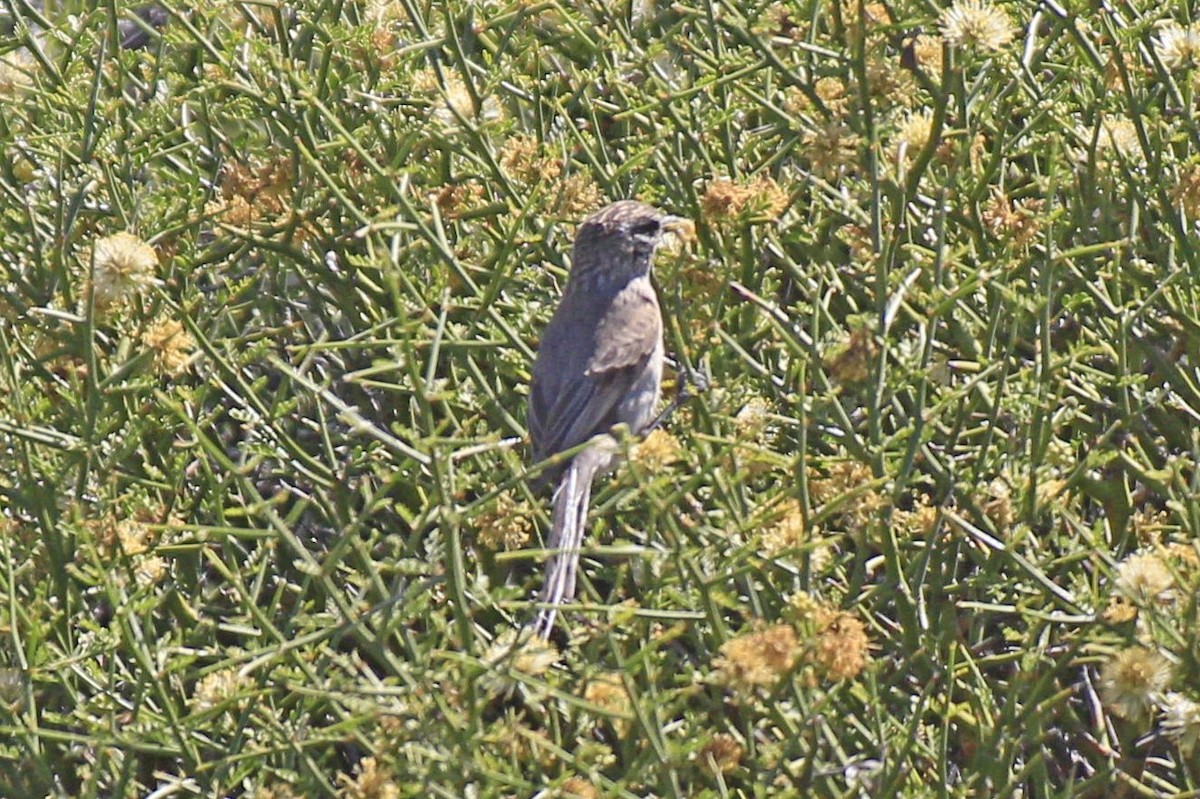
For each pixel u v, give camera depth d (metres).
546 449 11.11
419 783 8.28
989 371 9.34
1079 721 10.32
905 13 10.89
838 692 9.41
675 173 11.98
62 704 11.42
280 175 11.40
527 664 8.30
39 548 10.96
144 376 10.45
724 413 10.11
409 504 11.48
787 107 11.47
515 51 13.05
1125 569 8.61
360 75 12.45
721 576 8.51
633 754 8.94
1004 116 11.43
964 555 11.00
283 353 12.99
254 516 11.00
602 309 11.44
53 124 12.72
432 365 8.75
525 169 11.71
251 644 9.23
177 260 11.56
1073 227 11.59
